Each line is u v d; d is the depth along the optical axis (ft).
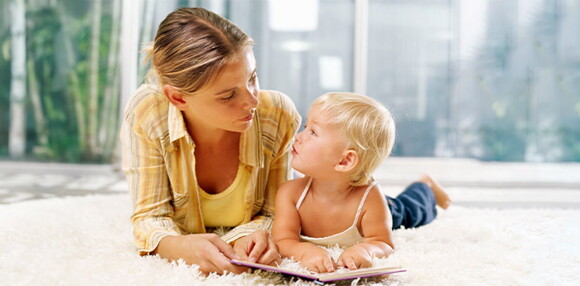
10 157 12.53
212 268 3.81
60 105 12.38
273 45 12.14
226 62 3.85
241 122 4.11
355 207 4.61
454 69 12.41
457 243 4.96
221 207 4.99
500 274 3.92
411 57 12.32
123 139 4.75
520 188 10.98
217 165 4.78
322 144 4.45
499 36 12.45
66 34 12.25
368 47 12.27
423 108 12.43
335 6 12.10
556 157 12.84
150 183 4.63
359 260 3.99
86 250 4.48
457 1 12.31
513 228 5.48
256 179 4.86
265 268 3.66
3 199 8.69
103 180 11.23
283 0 12.06
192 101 4.03
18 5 12.30
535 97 12.62
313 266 3.94
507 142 12.64
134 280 3.59
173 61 3.96
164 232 4.25
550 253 4.56
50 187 10.09
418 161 12.46
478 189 10.75
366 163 4.51
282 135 4.97
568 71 12.61
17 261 4.05
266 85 12.16
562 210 6.76
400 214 5.53
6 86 12.43
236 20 12.07
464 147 12.59
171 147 4.53
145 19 11.91
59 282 3.57
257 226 4.77
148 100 4.54
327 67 12.18
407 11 12.27
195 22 3.99
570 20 12.53
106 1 12.10
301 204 4.72
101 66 12.21
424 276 3.88
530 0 12.46
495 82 12.50
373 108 4.57
